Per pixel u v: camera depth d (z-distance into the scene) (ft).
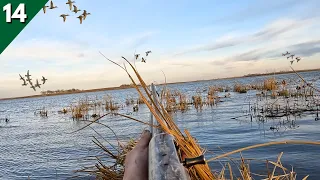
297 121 49.80
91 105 126.31
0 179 36.29
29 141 65.05
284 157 30.60
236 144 39.01
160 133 5.87
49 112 157.99
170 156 4.63
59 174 34.40
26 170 39.40
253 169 26.07
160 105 7.62
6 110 254.88
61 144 55.47
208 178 6.30
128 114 91.45
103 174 9.94
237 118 60.80
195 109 86.22
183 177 4.15
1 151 54.65
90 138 57.26
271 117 56.39
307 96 76.33
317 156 29.68
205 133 49.06
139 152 5.48
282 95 93.09
